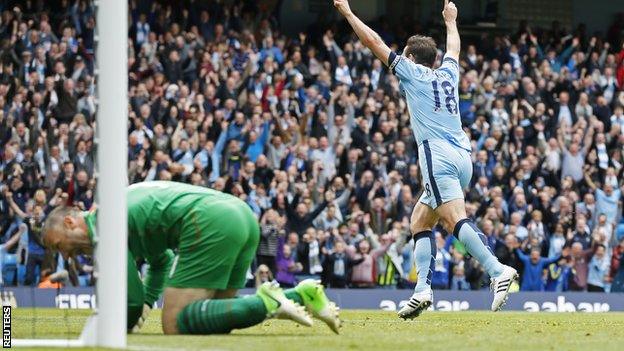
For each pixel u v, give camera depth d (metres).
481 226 32.19
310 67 36.34
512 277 13.68
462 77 36.31
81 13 34.62
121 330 9.86
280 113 33.94
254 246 12.22
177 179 30.70
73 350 9.40
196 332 11.46
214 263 11.52
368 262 30.61
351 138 33.81
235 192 30.91
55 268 27.47
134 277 11.65
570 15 45.47
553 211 33.53
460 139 14.09
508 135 35.47
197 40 34.72
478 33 44.19
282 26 42.47
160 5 35.31
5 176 29.70
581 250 32.66
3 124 31.03
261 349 9.59
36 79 32.38
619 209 34.94
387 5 43.19
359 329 13.26
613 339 11.65
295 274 30.17
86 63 33.34
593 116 36.72
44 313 19.42
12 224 28.97
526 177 34.44
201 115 32.53
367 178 32.25
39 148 30.47
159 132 31.41
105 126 9.76
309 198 31.30
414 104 14.04
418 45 14.48
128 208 11.54
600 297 31.38
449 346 10.17
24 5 35.47
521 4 44.91
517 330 13.39
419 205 14.66
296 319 11.34
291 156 32.75
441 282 30.66
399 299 29.78
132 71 33.59
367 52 36.34
